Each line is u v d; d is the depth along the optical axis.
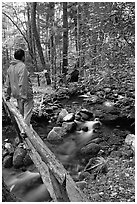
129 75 5.87
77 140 6.29
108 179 4.13
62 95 10.05
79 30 10.33
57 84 11.69
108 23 5.41
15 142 5.88
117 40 5.38
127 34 5.31
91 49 6.43
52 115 8.03
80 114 7.77
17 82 4.60
